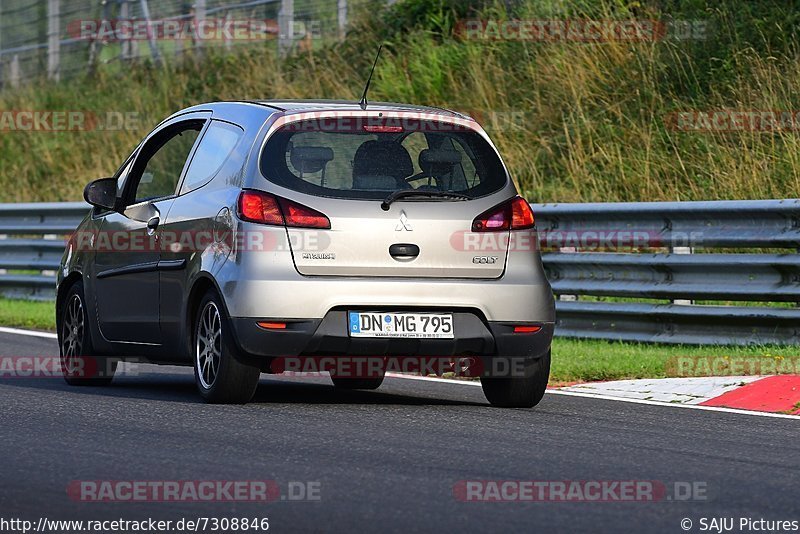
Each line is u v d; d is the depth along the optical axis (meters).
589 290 43.56
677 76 59.47
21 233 62.50
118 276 32.66
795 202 38.56
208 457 22.88
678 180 54.03
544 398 31.92
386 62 71.12
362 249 28.33
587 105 60.56
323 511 18.70
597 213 43.59
